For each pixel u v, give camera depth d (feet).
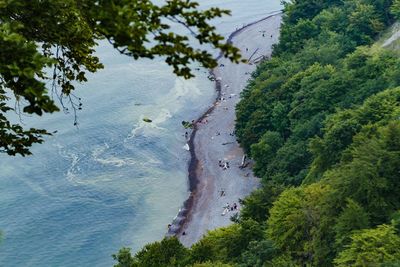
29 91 27.25
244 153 368.68
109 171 364.38
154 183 352.90
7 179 350.02
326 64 364.38
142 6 29.50
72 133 401.90
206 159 373.20
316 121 301.02
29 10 32.45
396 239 145.07
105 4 28.96
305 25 432.25
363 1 401.08
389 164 175.22
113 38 29.86
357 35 382.22
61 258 290.35
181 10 29.78
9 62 27.55
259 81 396.98
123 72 504.02
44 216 319.88
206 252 194.49
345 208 169.27
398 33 361.92
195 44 511.81
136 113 437.58
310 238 175.63
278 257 169.48
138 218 321.93
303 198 192.13
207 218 315.17
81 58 39.99
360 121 244.22
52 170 361.71
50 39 34.86
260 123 348.79
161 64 522.47
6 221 313.94
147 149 390.63
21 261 287.07
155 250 195.31
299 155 286.46
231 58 29.40
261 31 592.19
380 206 168.86
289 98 349.00
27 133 36.96
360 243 148.15
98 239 304.71
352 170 175.73
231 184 341.00
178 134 409.90
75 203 331.57
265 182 295.07
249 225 196.54
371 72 311.27
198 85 483.10
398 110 238.48
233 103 449.48
